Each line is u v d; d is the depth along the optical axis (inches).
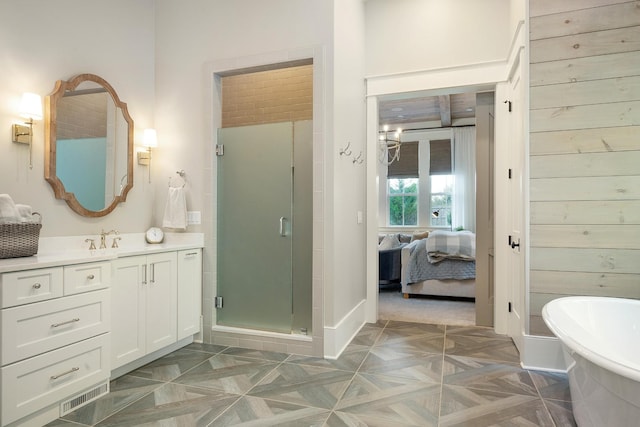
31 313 69.1
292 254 114.6
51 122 94.7
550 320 72.9
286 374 95.5
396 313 162.4
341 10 115.6
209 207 120.5
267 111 155.7
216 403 80.4
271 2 115.3
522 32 102.2
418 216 321.7
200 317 120.0
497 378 93.0
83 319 79.0
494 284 132.7
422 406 79.3
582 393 65.7
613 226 93.5
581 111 95.5
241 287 119.4
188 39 124.4
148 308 99.3
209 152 120.9
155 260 101.8
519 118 108.0
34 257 80.4
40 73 94.1
